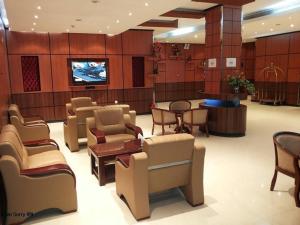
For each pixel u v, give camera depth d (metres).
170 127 8.02
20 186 2.99
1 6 5.57
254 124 8.39
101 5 5.58
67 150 5.95
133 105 10.55
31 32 8.80
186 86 15.59
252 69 17.19
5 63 7.30
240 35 7.74
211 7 7.91
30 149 4.20
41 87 9.13
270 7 8.66
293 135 3.83
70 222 3.11
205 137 6.87
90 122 5.33
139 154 3.03
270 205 3.38
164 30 11.08
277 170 3.66
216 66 7.81
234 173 4.43
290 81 12.77
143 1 5.34
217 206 3.38
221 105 7.20
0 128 4.22
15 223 3.05
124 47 10.13
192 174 3.29
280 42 13.08
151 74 10.68
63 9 5.80
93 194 3.78
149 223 3.05
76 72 9.52
